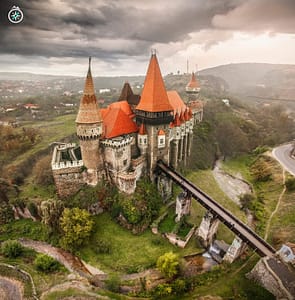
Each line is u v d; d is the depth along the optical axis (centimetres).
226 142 9719
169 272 3972
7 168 7038
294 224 5081
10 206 5431
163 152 6219
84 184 5597
